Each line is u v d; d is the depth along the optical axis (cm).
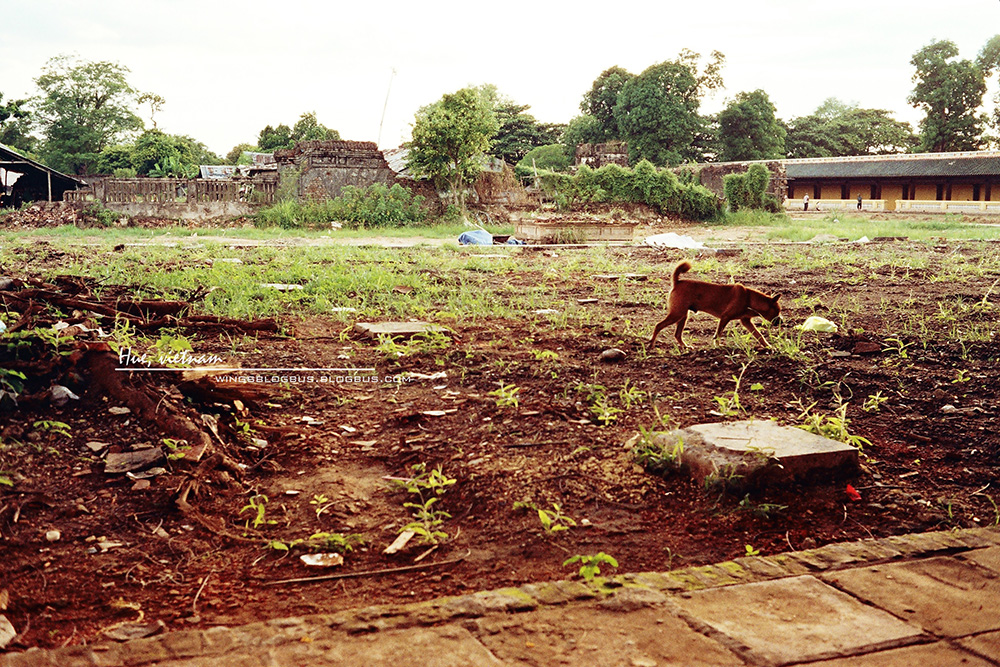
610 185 3975
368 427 562
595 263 1736
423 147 3691
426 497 444
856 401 628
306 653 272
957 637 286
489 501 429
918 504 432
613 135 7269
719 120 7312
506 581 347
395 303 1074
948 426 564
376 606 317
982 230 3416
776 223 4053
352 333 873
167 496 420
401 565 365
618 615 301
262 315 936
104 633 295
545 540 385
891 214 4912
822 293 1269
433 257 1880
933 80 7206
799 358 750
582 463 481
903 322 967
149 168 6550
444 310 1048
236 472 464
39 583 335
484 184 3853
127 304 820
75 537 378
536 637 284
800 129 8750
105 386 532
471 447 513
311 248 2084
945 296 1214
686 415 585
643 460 479
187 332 799
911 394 642
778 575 338
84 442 475
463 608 304
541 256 2016
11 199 4184
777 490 441
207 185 3438
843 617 301
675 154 6800
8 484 409
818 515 419
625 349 805
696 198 4081
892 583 330
